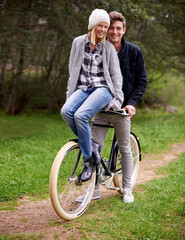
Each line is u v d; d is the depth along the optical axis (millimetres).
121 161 8242
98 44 6852
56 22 18750
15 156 12359
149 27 23781
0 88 24875
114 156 8375
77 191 7957
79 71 6883
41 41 19953
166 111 35812
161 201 7973
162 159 14352
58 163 6453
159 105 37344
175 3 23047
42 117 22484
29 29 19672
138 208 7492
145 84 8078
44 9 18156
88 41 6797
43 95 23188
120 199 8266
